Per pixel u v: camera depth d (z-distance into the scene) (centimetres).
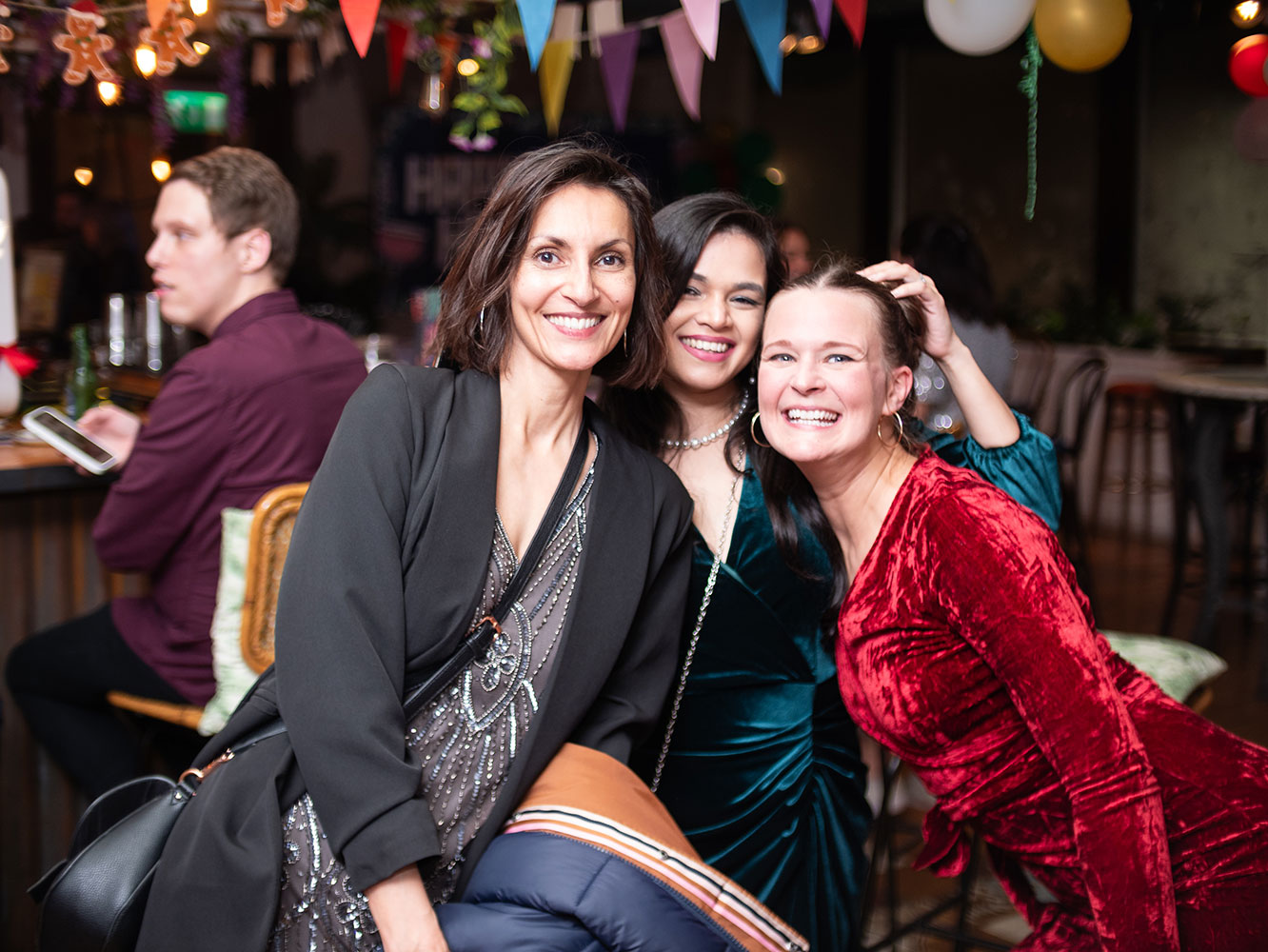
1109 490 662
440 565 136
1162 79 764
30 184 508
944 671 148
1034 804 149
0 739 244
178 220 236
